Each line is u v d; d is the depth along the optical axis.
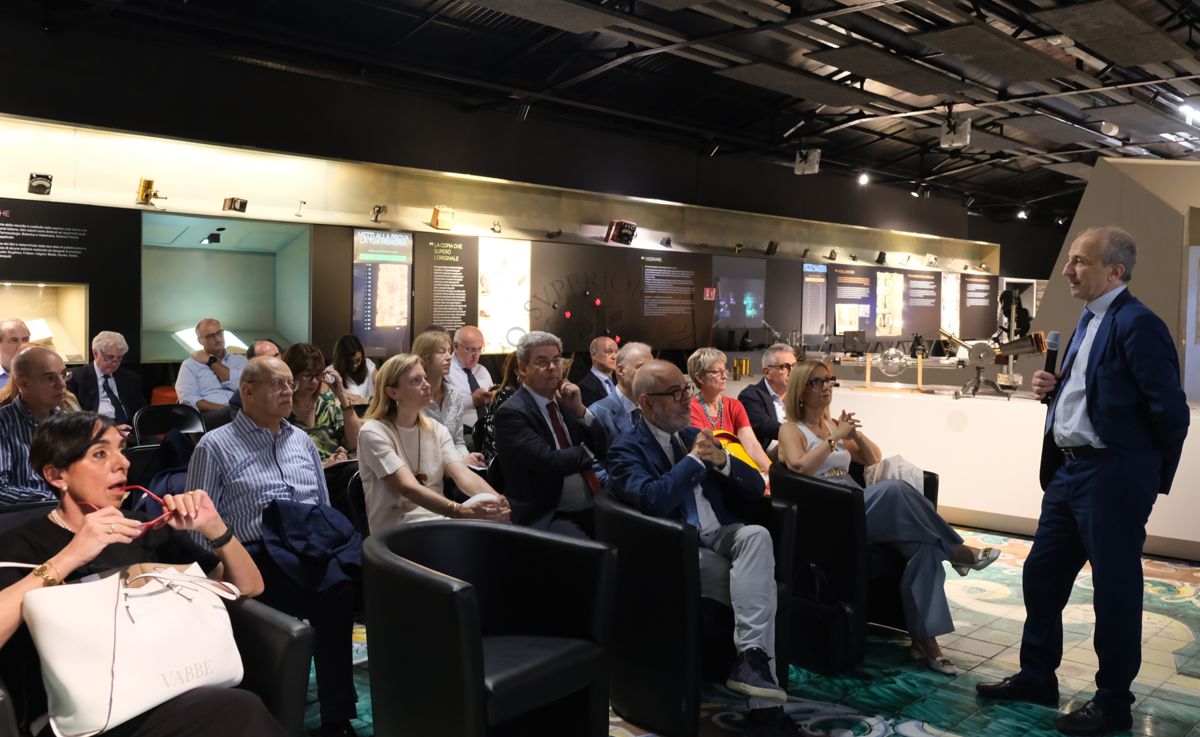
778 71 8.59
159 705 2.04
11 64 6.48
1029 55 8.02
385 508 3.65
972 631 4.45
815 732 3.28
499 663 2.52
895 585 4.22
